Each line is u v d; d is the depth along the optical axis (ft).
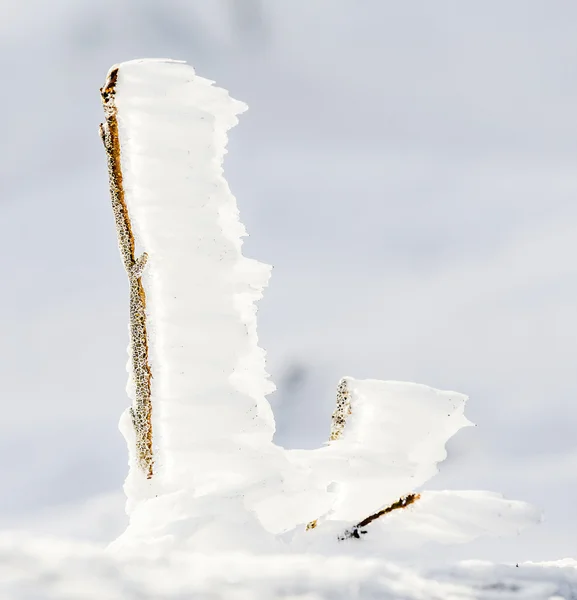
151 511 5.06
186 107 5.15
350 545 5.09
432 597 4.85
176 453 5.14
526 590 4.88
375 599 4.82
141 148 5.15
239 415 5.15
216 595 4.79
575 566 4.97
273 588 4.81
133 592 4.78
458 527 5.11
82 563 4.81
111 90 5.15
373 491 5.13
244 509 5.06
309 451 5.15
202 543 5.00
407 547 5.10
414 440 5.14
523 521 5.12
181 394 5.15
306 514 5.11
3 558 4.80
